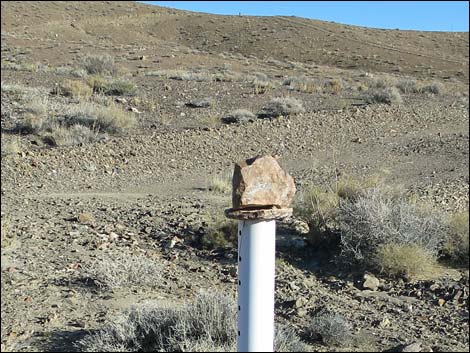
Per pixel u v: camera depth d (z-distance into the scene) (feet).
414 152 72.74
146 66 140.46
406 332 25.25
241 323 14.62
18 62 135.33
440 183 56.90
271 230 14.56
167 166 61.26
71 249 34.06
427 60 222.28
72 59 147.33
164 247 35.68
